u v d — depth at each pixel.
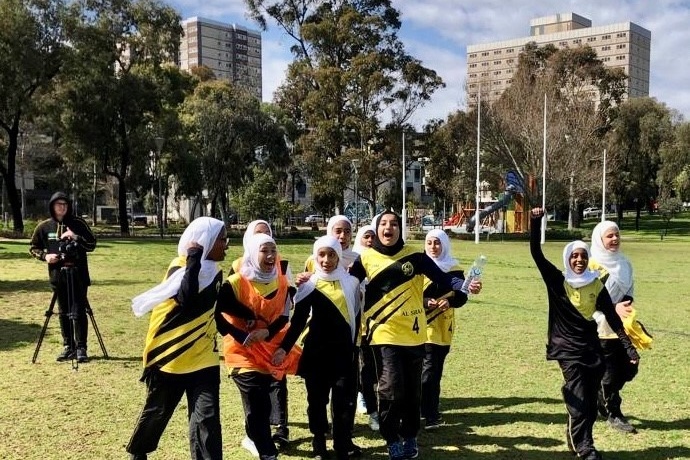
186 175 42.03
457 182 51.97
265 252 4.75
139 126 38.50
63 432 5.42
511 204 49.38
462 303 5.52
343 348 4.92
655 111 65.12
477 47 124.38
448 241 6.22
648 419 5.96
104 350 8.05
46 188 69.19
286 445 5.36
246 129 44.03
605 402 5.73
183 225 60.56
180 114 45.16
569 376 4.95
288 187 64.56
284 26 50.06
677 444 5.30
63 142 38.81
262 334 4.70
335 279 4.98
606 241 5.82
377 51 46.97
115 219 71.12
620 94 57.81
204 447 4.25
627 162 63.72
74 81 33.84
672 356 8.59
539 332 10.19
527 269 21.72
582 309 4.96
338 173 45.16
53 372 7.30
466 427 5.76
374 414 5.78
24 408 6.02
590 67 56.16
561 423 5.85
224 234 4.61
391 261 5.00
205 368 4.36
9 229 35.03
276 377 4.91
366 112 46.84
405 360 4.94
